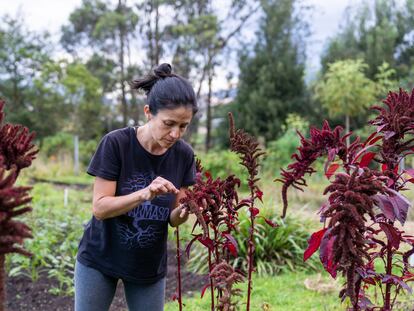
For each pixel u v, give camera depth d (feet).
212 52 77.71
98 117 73.61
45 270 17.12
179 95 6.25
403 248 15.52
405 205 5.03
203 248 18.16
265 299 13.94
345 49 69.72
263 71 69.51
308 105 68.23
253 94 68.59
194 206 5.47
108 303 7.46
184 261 18.66
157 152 7.02
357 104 48.08
